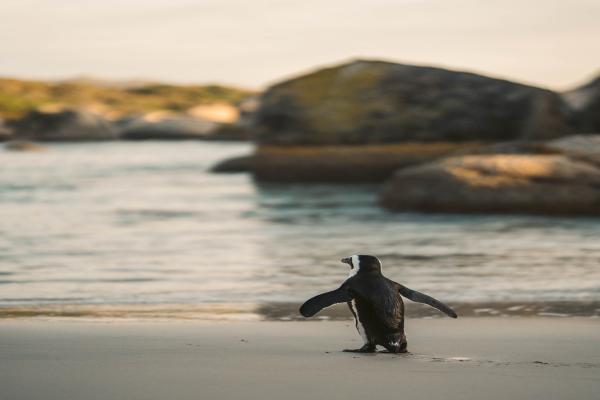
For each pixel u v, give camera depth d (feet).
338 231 77.00
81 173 173.17
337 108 144.46
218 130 460.14
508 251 62.44
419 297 24.59
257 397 17.72
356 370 20.65
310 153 141.69
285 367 21.18
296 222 85.15
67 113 451.12
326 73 150.61
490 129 141.79
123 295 44.34
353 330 31.86
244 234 75.20
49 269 54.75
